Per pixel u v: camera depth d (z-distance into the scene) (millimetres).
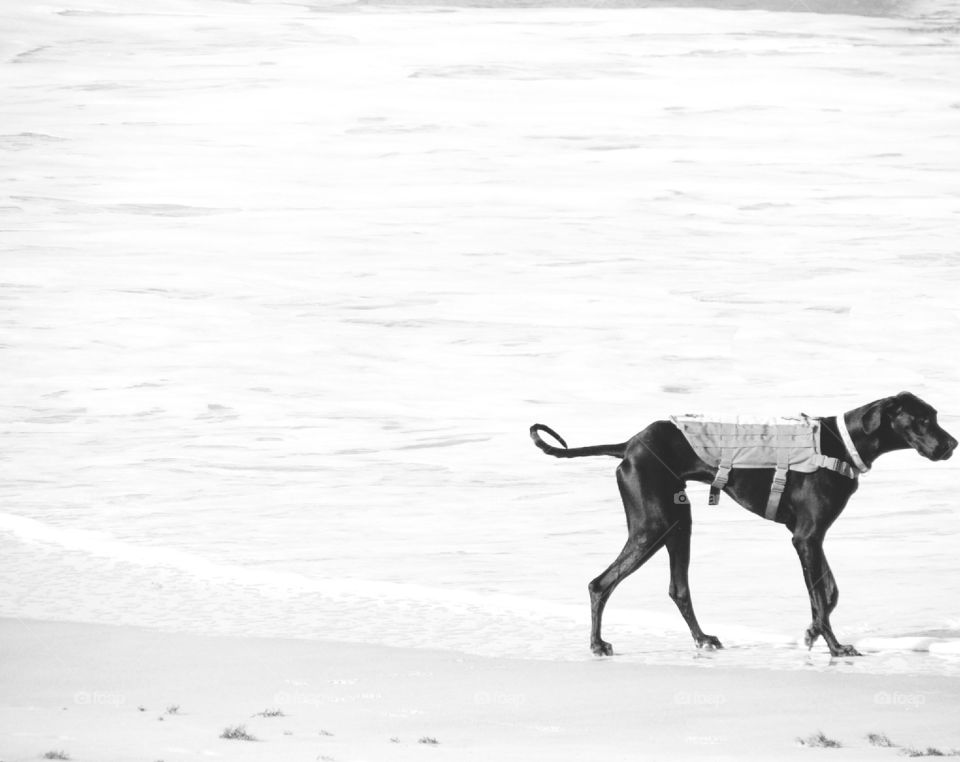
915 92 81250
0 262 43438
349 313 37250
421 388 28641
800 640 10211
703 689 8391
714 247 47094
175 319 36031
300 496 18672
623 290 40469
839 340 33906
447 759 6195
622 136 68938
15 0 110438
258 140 68250
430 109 74938
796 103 77188
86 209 53219
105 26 103500
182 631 10742
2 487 19359
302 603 12000
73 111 75500
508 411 26250
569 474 20359
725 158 64125
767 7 127438
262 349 32656
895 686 8453
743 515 16672
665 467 9750
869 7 126562
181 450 22453
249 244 47344
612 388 28734
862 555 14219
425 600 12148
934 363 31266
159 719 7355
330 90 80125
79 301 38094
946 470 19703
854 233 49156
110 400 27203
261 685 8516
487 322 36156
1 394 27797
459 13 115000
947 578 12891
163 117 73562
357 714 7617
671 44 96625
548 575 13484
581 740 6957
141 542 15469
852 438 9664
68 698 8109
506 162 63312
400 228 50375
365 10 119250
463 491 19047
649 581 13078
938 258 44812
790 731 7234
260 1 124312
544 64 88188
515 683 8594
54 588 12727
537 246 47281
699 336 34281
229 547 15180
